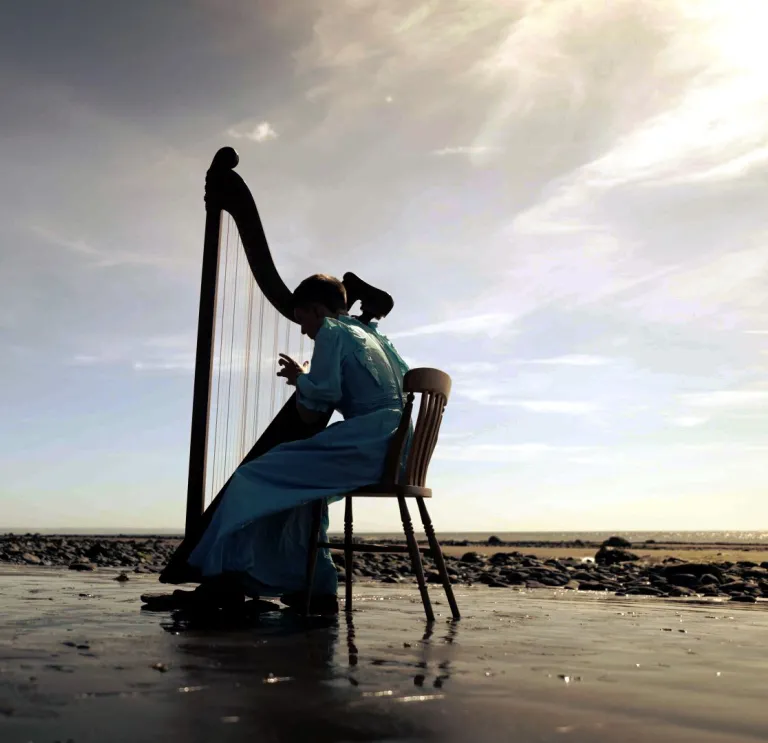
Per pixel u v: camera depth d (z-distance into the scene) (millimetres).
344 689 1480
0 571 6441
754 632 2770
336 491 2916
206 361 3502
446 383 2990
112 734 1134
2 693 1391
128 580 5273
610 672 1799
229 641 2125
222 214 3621
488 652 2053
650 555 13969
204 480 3383
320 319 3295
